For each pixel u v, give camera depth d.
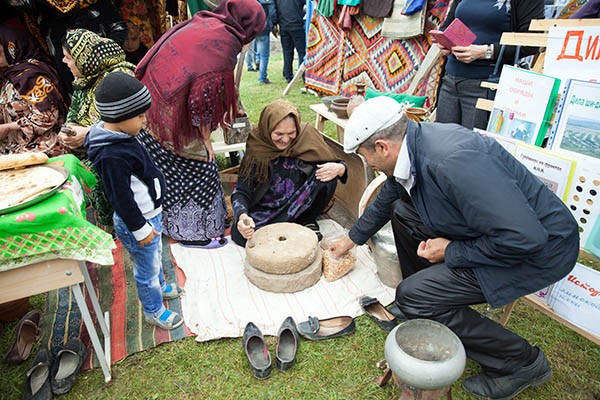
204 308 2.24
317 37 5.73
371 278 2.46
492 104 1.98
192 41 2.25
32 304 2.32
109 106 1.58
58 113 2.83
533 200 1.50
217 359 1.97
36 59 2.83
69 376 1.82
